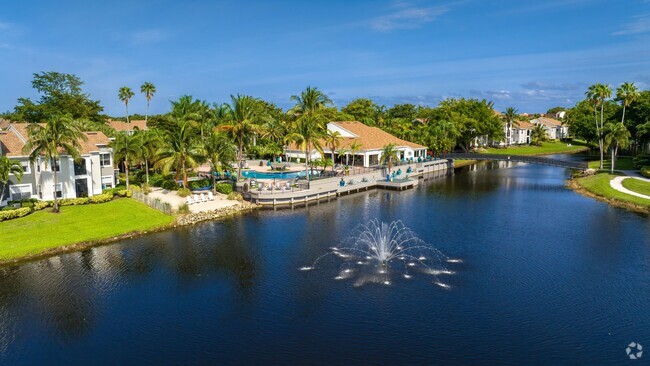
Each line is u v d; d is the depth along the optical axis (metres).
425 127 119.50
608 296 30.95
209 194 60.16
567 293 31.48
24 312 29.41
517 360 23.75
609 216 54.22
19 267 36.88
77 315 29.03
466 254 39.97
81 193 58.28
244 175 79.81
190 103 93.06
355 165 92.81
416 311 29.03
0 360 24.20
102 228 46.25
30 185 54.12
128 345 25.58
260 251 41.19
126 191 59.31
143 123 121.94
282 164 86.62
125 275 35.44
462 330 26.66
